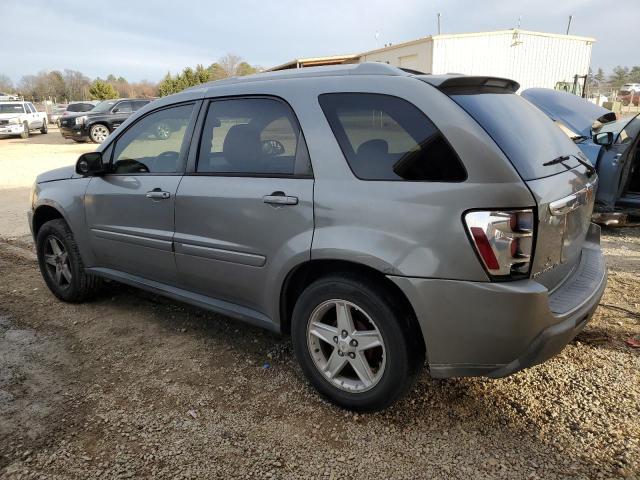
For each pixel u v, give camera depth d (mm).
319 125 2746
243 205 2971
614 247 5738
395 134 2516
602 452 2455
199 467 2434
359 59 27656
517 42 23078
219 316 4125
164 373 3264
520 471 2354
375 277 2586
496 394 2941
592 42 24656
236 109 3158
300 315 2850
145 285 3812
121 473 2406
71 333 3875
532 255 2311
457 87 2664
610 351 3373
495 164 2266
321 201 2645
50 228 4336
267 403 2920
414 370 2574
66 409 2898
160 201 3451
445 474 2350
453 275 2312
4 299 4605
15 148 20500
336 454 2500
